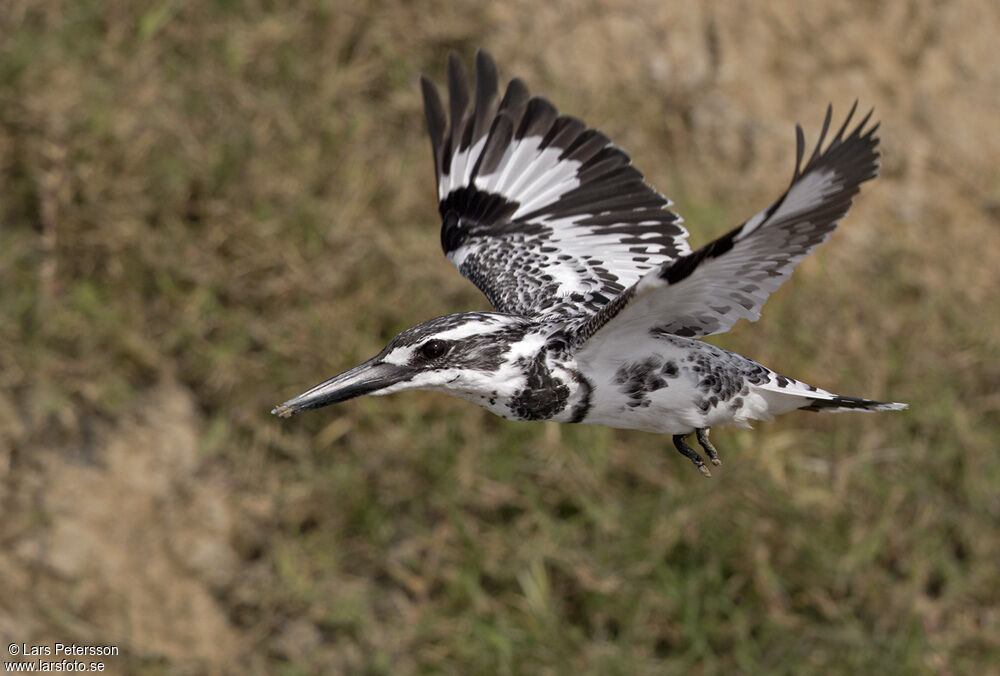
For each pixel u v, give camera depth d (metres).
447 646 10.46
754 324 11.77
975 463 11.41
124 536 10.97
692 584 10.54
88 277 11.42
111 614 10.77
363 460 10.93
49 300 11.25
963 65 14.01
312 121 12.29
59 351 11.21
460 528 10.69
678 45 13.63
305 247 11.55
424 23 12.99
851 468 11.12
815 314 12.10
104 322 11.20
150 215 11.62
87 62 12.18
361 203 11.93
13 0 12.30
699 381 6.48
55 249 11.38
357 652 10.60
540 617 10.38
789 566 10.73
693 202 12.94
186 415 11.27
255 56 12.49
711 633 10.51
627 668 10.23
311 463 11.01
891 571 10.99
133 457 11.14
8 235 11.44
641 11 13.62
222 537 10.99
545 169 8.41
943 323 12.56
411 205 12.08
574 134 8.46
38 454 11.04
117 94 12.02
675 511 10.66
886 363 11.96
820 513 10.93
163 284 11.32
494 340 6.48
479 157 8.53
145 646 10.70
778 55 13.87
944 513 11.22
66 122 11.70
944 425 11.54
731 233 5.38
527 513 10.73
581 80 13.34
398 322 11.37
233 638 10.79
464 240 8.20
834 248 12.88
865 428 11.38
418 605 10.66
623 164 8.29
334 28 12.76
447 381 6.48
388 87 12.73
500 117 8.59
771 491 10.80
